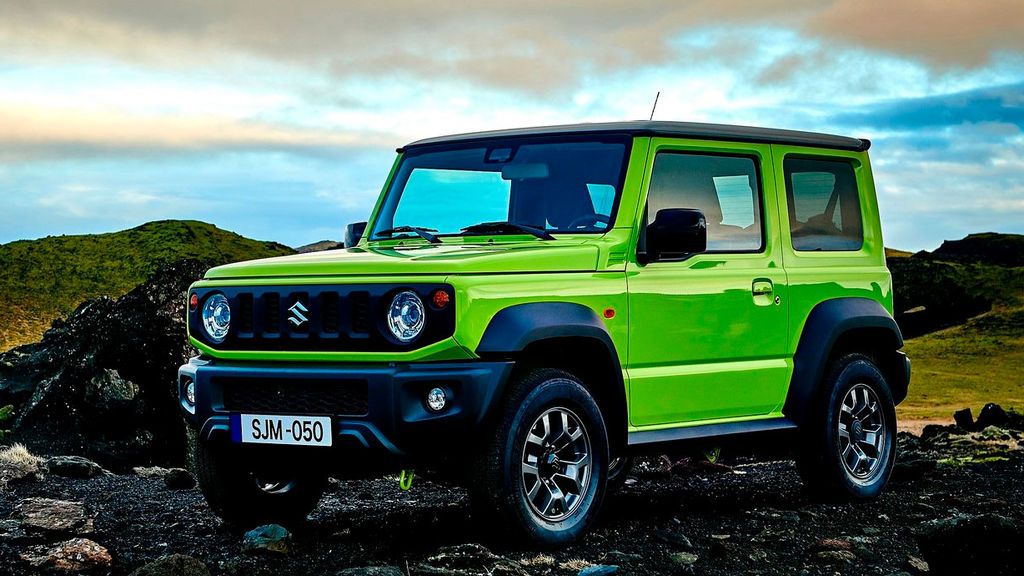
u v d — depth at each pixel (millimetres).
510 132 6348
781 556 5328
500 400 5039
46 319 76125
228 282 5535
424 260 5062
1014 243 169000
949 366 109812
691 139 6223
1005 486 7762
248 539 5254
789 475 8711
